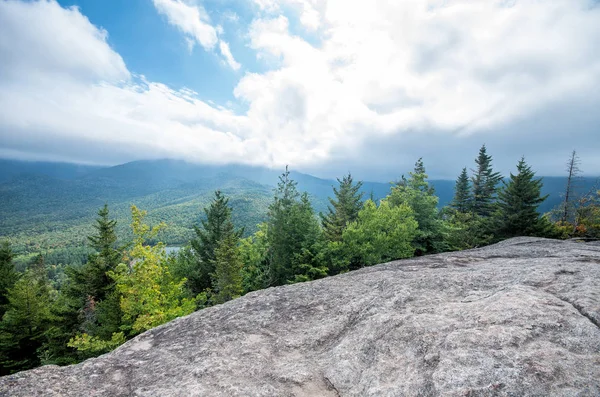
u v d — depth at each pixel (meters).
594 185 31.83
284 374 4.66
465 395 3.31
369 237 24.16
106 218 24.55
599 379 3.21
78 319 25.33
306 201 33.81
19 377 4.65
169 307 17.58
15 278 36.47
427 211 30.70
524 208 30.80
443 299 6.41
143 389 4.42
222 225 33.59
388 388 3.88
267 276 31.06
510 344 4.06
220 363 4.96
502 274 7.61
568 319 4.49
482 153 47.00
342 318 6.50
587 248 12.65
